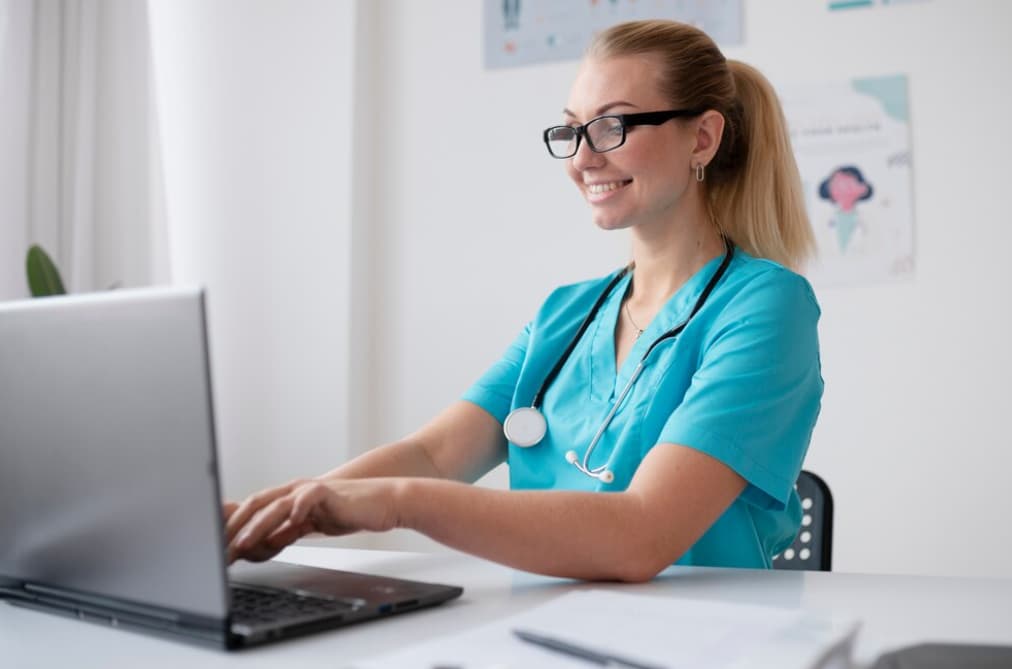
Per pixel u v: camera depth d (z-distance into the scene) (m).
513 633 0.68
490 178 2.81
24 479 0.77
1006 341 2.40
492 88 2.81
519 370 1.40
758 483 1.03
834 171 2.51
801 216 1.35
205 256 2.97
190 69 3.00
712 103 1.26
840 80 2.52
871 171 2.49
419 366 2.87
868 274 2.49
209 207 2.98
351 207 2.83
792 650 0.63
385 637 0.72
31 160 2.74
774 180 1.33
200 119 2.99
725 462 1.01
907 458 2.46
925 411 2.45
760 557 1.17
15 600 0.83
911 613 0.78
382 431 2.90
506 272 2.79
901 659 0.64
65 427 0.73
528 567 0.90
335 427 2.83
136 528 0.70
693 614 0.73
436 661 0.62
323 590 0.83
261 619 0.72
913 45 2.47
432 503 0.88
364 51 2.89
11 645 0.70
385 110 2.91
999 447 2.39
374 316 2.91
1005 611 0.79
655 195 1.23
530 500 0.91
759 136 1.32
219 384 2.95
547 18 2.77
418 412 2.87
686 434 1.02
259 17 2.94
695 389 1.07
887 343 2.47
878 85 2.49
